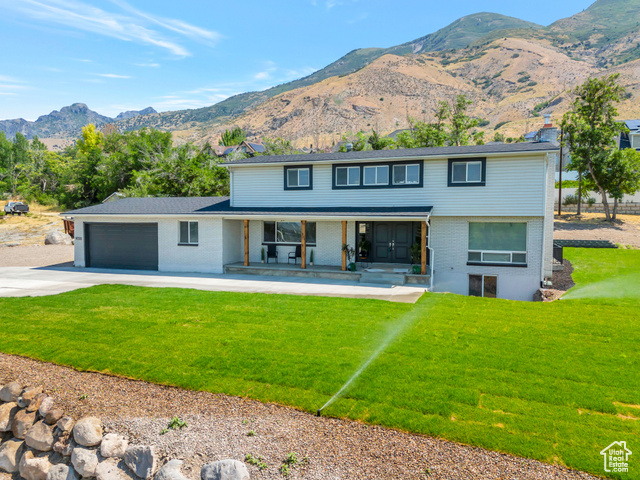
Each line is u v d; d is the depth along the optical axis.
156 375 7.88
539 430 5.79
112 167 50.88
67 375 8.09
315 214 17.67
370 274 17.03
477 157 17.03
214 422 6.40
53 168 63.53
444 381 7.30
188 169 37.47
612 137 32.72
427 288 15.76
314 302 13.02
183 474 5.48
